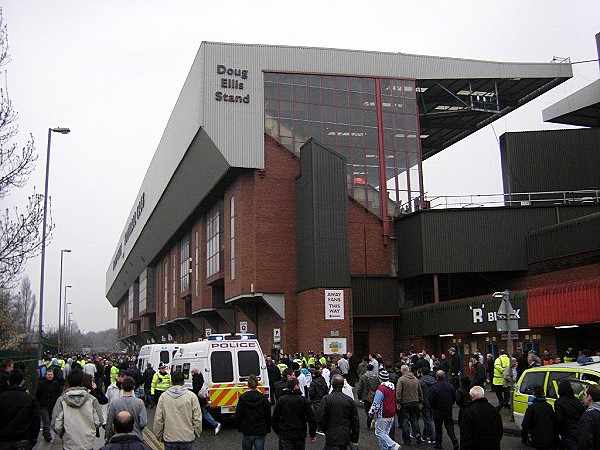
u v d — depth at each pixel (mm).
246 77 43719
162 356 29531
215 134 42312
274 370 23891
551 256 37469
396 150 46406
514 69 50156
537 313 30156
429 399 15859
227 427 20594
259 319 45781
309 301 39125
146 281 86500
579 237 35219
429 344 39250
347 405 11055
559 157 44906
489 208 40531
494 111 52250
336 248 39188
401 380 16375
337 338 38031
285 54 45000
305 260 40219
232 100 43094
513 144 44938
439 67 48812
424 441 16719
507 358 21391
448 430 15375
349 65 46500
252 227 42281
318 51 45844
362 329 42281
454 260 40125
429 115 54781
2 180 15641
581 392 13375
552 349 30016
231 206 45844
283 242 42250
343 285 38875
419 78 48281
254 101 43594
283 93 44469
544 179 44562
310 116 44719
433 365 27547
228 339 20406
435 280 40125
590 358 16156
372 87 46844
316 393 17188
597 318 26750
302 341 40094
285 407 11055
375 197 44969
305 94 44969
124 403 10086
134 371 25766
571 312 28141
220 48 43438
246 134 42875
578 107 51906
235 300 44094
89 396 10109
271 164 43031
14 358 23156
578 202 42812
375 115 46438
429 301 43125
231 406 19641
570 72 50969
